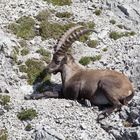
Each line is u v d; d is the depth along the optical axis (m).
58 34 63.91
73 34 53.44
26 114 49.72
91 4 70.75
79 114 49.59
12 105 51.75
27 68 57.94
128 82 51.25
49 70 53.31
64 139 46.16
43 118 49.31
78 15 67.94
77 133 47.34
